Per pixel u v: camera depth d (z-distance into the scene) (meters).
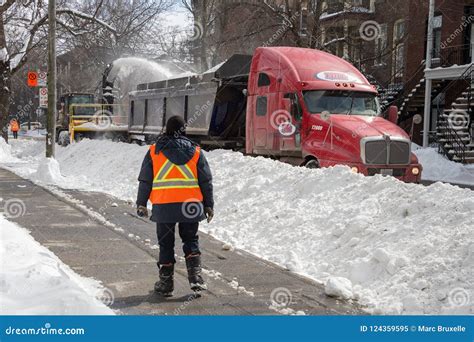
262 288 6.37
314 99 14.30
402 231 7.03
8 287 5.32
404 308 5.67
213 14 34.72
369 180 8.89
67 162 20.52
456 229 6.56
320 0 27.69
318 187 9.48
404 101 29.38
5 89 29.48
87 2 34.19
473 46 27.34
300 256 7.66
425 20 29.64
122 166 16.42
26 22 30.91
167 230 6.05
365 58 30.70
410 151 13.48
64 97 32.91
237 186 10.94
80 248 7.94
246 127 16.33
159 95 20.86
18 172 18.02
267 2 29.27
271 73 15.38
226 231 9.10
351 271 6.66
